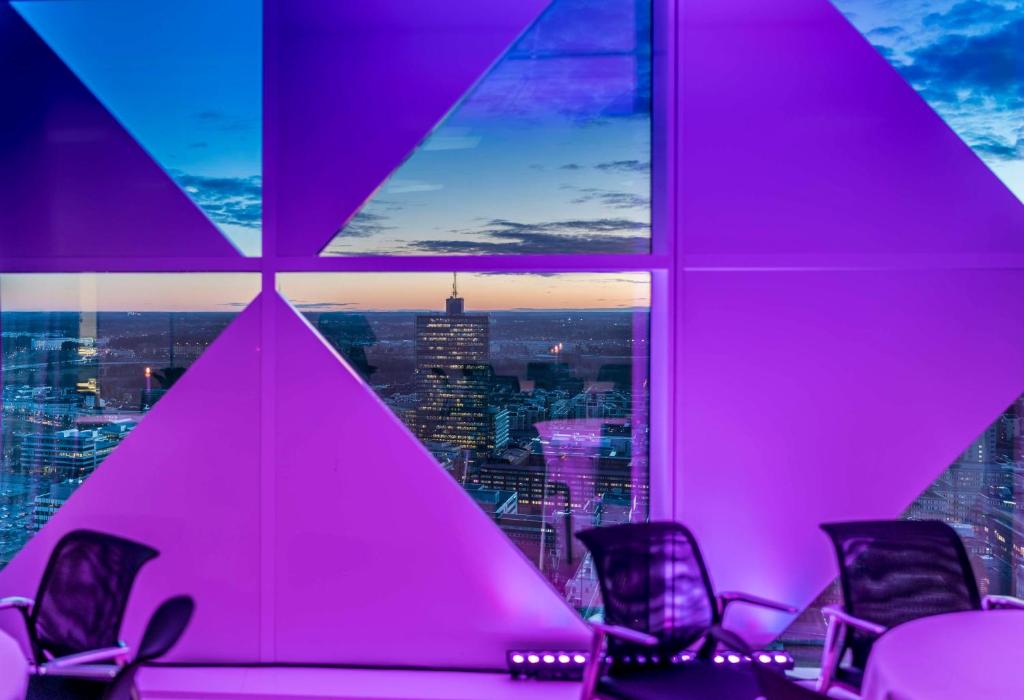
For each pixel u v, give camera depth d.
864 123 3.16
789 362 3.19
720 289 3.20
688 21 3.20
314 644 3.35
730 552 3.21
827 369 3.18
